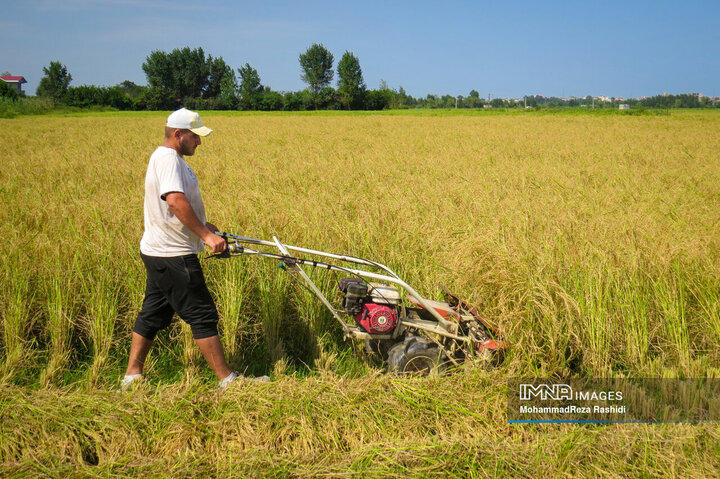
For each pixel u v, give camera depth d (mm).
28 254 4820
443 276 4781
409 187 9281
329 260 5043
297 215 6242
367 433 3064
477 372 3617
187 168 3582
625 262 4703
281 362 3990
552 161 14492
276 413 3109
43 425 2918
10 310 4074
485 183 9977
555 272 4406
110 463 2697
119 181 10453
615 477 2719
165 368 4074
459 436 3027
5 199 7617
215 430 2990
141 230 5473
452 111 73125
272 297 4543
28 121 41750
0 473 2596
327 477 2662
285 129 31188
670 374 3707
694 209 7652
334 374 3629
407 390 3391
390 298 3918
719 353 4094
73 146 19344
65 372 3951
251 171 11422
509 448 2910
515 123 37625
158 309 3660
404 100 126688
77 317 4328
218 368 3621
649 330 4293
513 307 4133
